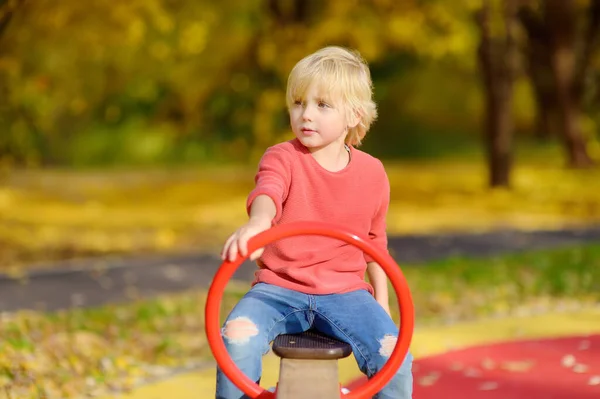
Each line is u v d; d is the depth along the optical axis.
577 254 14.63
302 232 3.81
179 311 10.66
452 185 27.33
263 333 4.07
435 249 15.85
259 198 3.98
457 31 25.17
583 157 31.45
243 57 30.34
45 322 9.53
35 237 18.08
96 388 7.25
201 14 26.27
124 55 29.52
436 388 7.13
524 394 6.95
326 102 4.20
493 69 25.64
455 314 10.72
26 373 7.36
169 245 17.42
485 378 7.44
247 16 28.17
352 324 4.11
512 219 21.28
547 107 38.38
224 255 3.78
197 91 33.44
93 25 21.33
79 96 28.20
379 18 25.12
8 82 18.97
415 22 24.89
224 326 4.07
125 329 9.61
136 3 21.12
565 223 20.50
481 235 17.58
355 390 3.92
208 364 8.18
